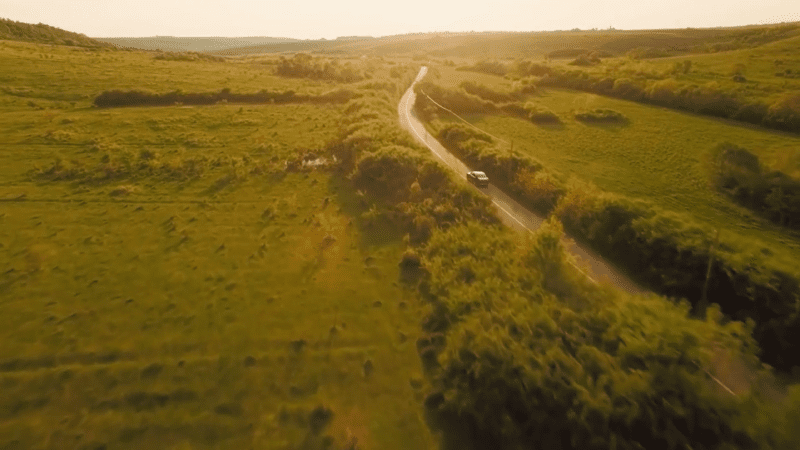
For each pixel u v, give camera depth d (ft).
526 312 54.80
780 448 34.30
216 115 202.59
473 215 97.86
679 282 69.72
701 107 233.35
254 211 106.93
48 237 91.40
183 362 57.77
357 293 74.02
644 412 39.63
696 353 43.62
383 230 97.09
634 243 79.36
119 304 69.92
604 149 173.88
